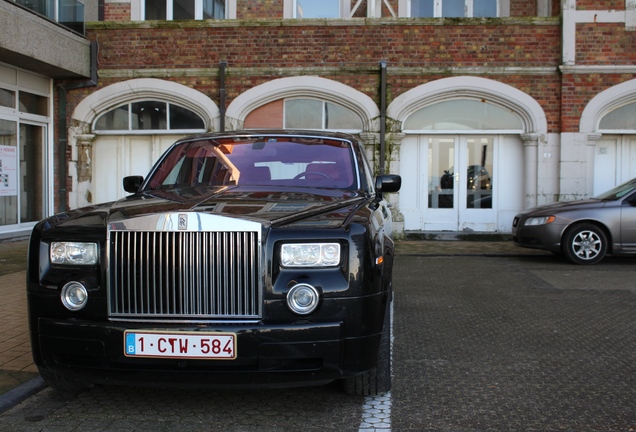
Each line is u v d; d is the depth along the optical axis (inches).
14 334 205.6
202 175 180.7
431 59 487.2
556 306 258.7
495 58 484.4
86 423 135.7
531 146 489.1
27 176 487.2
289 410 143.6
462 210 511.5
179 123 509.7
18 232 468.4
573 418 138.0
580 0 472.4
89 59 500.4
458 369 174.9
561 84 480.1
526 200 493.0
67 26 478.9
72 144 508.4
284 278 124.7
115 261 127.6
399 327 224.2
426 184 512.4
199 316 126.0
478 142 507.5
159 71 496.4
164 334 123.2
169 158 192.9
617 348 195.5
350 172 178.9
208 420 137.6
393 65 488.4
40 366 134.4
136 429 132.3
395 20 485.1
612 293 286.2
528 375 169.3
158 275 127.1
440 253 428.8
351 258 126.7
